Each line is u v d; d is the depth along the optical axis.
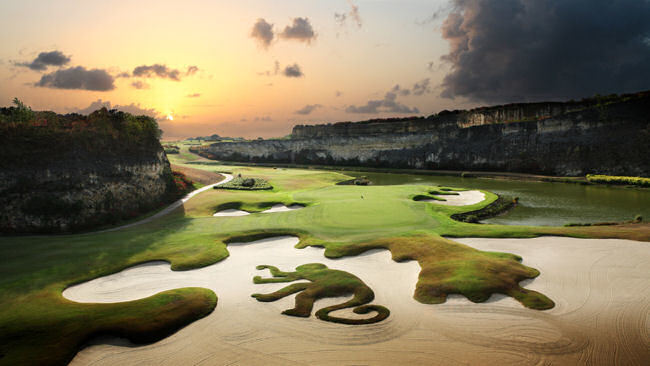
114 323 13.27
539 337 11.88
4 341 12.09
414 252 20.31
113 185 36.50
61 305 14.75
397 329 12.76
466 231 24.61
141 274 18.92
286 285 17.05
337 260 20.34
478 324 12.84
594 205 38.91
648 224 27.30
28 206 29.36
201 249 22.14
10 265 19.30
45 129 33.34
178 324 13.52
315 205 37.34
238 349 11.92
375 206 35.28
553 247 20.91
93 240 24.56
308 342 12.16
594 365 10.35
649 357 10.68
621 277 16.41
